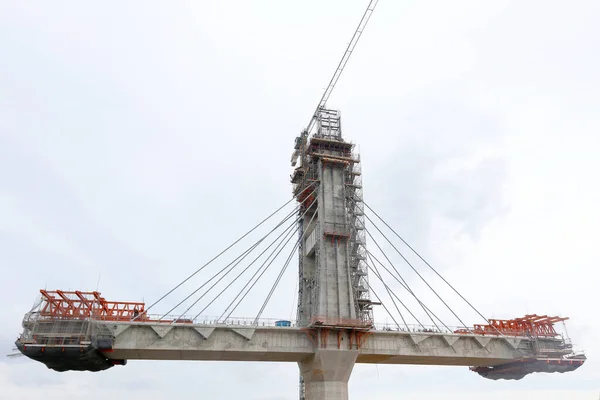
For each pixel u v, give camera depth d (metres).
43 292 53.97
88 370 63.66
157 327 56.66
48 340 52.06
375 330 64.06
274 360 66.81
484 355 68.38
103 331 54.81
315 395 62.69
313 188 74.44
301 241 76.31
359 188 74.81
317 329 61.88
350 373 62.75
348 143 74.31
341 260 66.81
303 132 83.00
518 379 83.25
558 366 71.06
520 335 71.88
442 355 66.62
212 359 64.19
